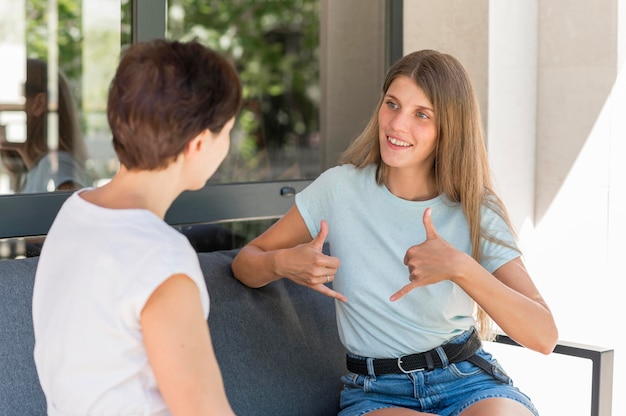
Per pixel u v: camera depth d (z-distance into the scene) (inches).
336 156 133.3
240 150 128.3
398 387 89.0
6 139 99.5
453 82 87.8
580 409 101.0
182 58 55.6
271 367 94.7
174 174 57.2
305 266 86.4
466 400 86.7
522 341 83.4
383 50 130.8
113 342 53.6
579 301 129.4
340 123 133.0
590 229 127.7
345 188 93.3
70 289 54.7
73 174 105.3
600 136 125.9
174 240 54.8
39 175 102.4
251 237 118.7
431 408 88.4
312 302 102.0
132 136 55.1
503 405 83.8
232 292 94.6
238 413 90.7
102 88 106.7
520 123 128.3
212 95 55.9
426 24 126.1
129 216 55.1
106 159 108.1
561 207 129.9
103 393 54.2
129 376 54.1
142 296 52.3
